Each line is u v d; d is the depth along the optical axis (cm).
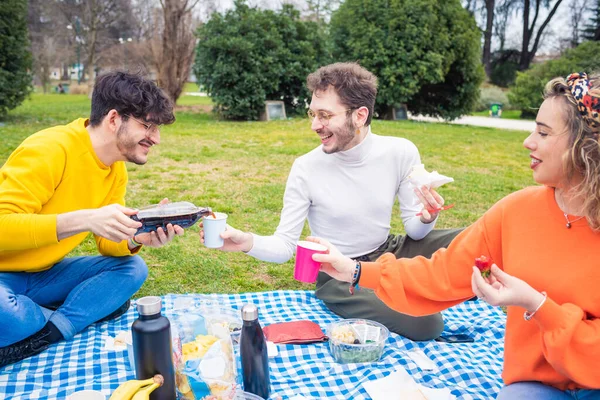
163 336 191
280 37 1348
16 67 1165
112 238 233
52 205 259
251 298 347
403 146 312
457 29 1466
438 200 279
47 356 261
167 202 262
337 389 241
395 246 322
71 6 3316
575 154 174
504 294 175
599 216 176
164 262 430
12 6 1105
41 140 251
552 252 189
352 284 226
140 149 261
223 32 1326
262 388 221
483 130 1405
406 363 262
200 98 2650
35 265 271
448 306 220
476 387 246
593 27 3584
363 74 286
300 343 281
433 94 1564
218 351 206
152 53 1727
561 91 182
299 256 231
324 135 288
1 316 239
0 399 226
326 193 304
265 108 1355
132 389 183
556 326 172
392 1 1416
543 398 188
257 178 743
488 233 210
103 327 293
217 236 249
